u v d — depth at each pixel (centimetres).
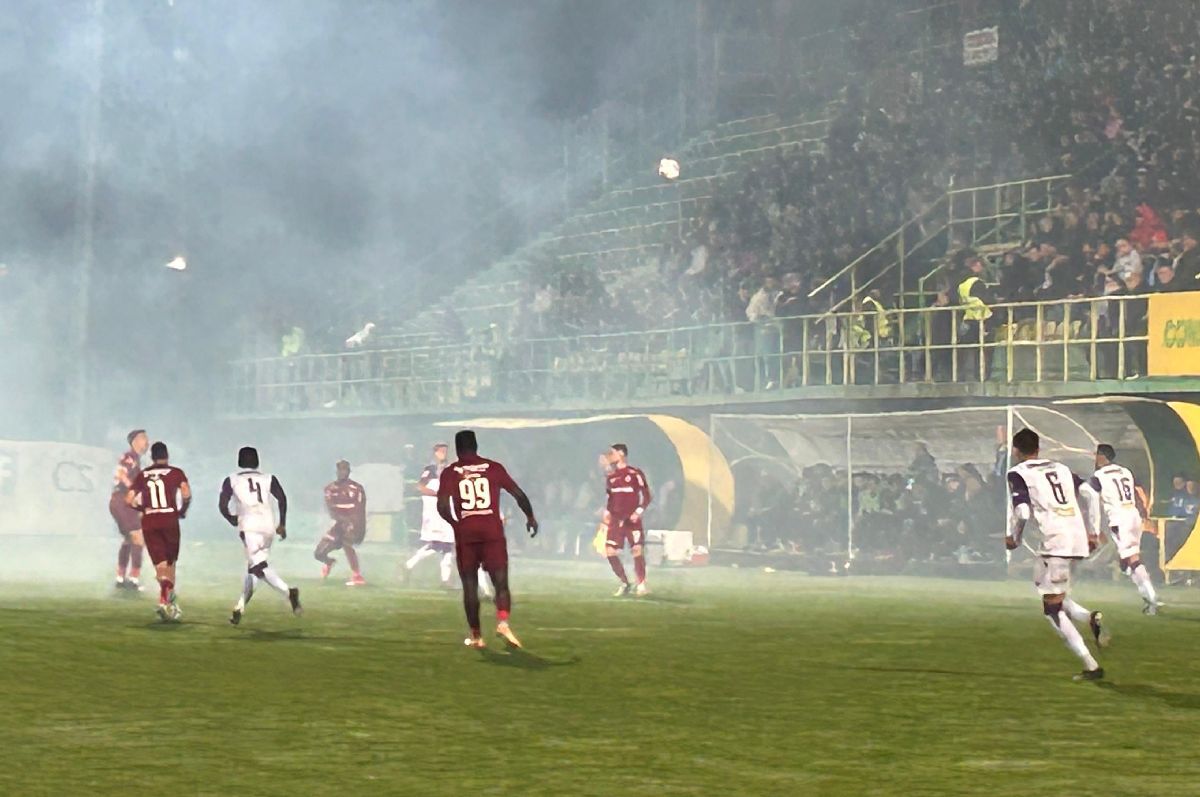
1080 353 4000
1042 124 5397
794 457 4634
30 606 2642
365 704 1486
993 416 4047
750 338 5050
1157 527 3488
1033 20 5822
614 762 1182
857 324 4400
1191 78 5166
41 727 1332
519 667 1814
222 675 1708
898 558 3872
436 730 1332
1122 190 4769
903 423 4266
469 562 1955
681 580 3609
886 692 1622
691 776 1125
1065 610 1780
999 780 1116
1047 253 4466
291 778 1102
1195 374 3494
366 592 3131
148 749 1222
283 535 2311
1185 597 3158
